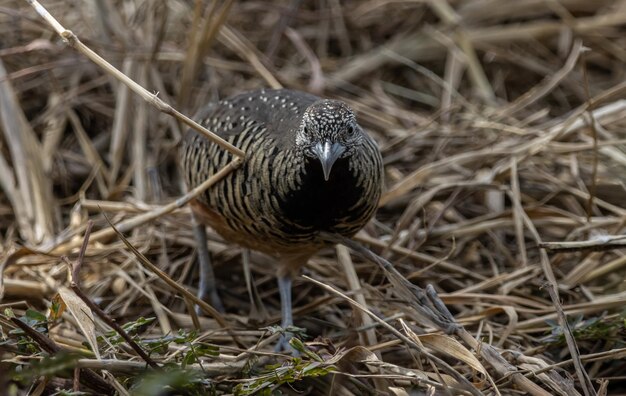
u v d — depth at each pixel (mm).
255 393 7238
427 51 13852
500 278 9727
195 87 12945
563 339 8258
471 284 10109
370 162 8234
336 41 14367
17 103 11555
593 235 10195
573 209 11078
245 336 8922
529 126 12742
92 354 7301
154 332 9117
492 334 8719
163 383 6922
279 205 8109
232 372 7660
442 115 12711
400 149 11992
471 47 13625
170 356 7707
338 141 7766
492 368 7949
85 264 9852
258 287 10234
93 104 12500
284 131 8180
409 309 8711
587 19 13883
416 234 10523
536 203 10945
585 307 9062
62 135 12312
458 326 7957
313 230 8320
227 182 8422
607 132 11734
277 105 8648
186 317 9242
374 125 12609
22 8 12961
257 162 8180
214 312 8469
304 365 7250
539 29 13914
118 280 9742
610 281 9750
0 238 10781
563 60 13695
